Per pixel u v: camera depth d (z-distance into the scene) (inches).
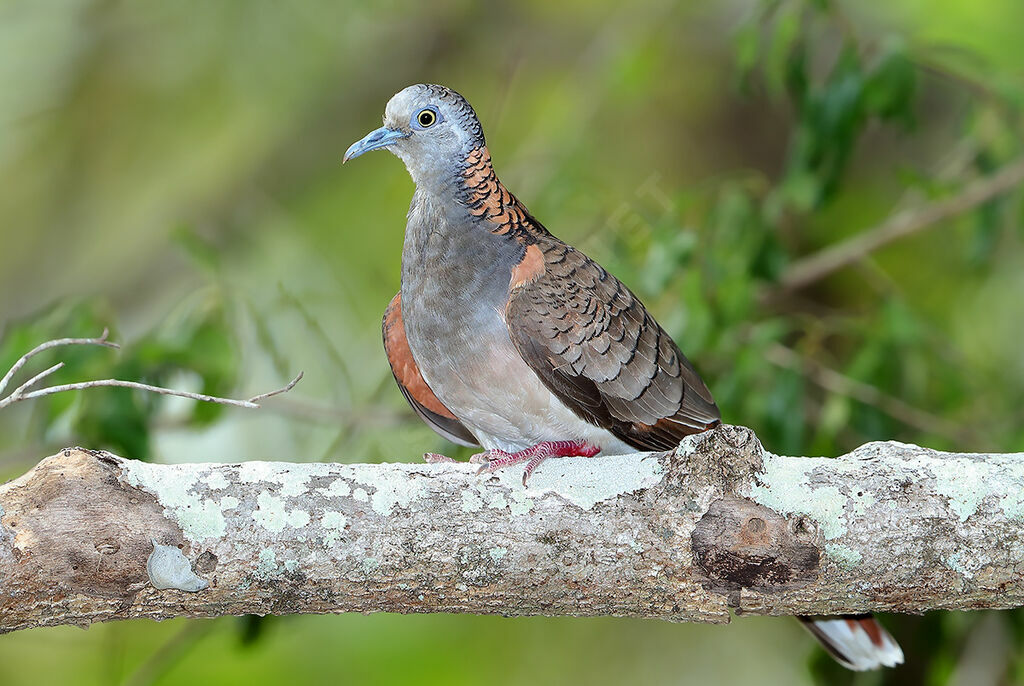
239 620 406.0
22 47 618.8
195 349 385.1
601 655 586.2
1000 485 233.6
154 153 650.8
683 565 229.9
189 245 399.5
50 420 370.9
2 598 212.2
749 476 232.4
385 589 229.5
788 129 600.7
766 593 231.5
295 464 233.9
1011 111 451.5
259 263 572.4
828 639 322.3
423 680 575.2
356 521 227.9
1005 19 570.6
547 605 235.3
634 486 233.8
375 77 631.2
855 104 419.8
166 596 222.5
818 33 447.2
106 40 617.9
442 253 298.7
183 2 606.9
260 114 641.6
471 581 230.7
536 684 581.3
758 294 459.2
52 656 554.9
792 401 403.5
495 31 640.4
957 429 432.5
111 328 383.9
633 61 566.3
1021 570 230.5
